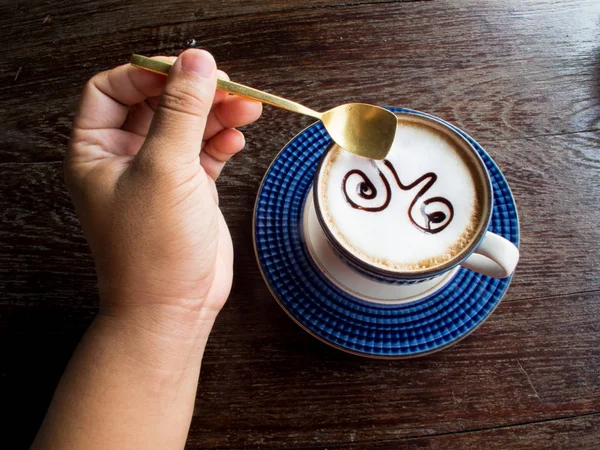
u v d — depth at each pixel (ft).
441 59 1.14
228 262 0.97
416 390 0.96
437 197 0.89
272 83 1.13
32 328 1.00
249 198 1.07
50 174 1.08
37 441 0.76
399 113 0.93
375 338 0.93
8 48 1.16
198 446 0.94
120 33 1.16
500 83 1.12
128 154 0.96
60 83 1.13
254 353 0.98
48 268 1.03
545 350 0.97
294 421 0.95
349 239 0.87
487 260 0.89
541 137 1.08
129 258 0.78
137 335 0.80
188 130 0.75
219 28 1.16
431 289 0.96
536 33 1.15
